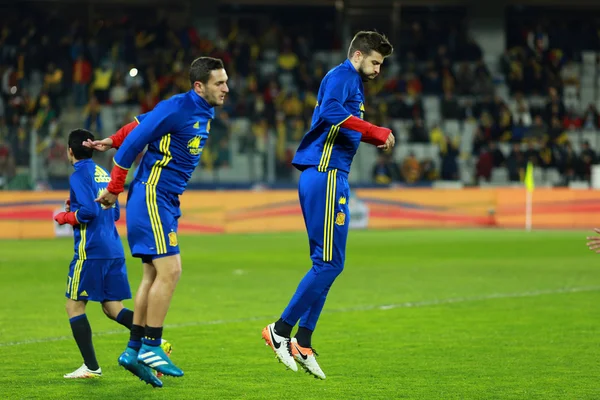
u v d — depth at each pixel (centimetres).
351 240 7450
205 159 8806
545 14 12331
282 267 5391
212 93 2239
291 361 2261
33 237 7850
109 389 2288
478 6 11756
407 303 3903
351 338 3048
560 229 8856
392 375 2464
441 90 10806
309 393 2252
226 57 10500
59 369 2536
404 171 9288
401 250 6550
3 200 7806
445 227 8981
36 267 5409
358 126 2202
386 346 2897
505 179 9625
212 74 2228
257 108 9975
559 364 2602
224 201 8419
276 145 8975
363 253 6319
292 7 11919
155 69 10281
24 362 2633
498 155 9675
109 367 2562
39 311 3659
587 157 9594
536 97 11000
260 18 11975
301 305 2250
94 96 9594
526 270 5241
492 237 7775
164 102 2225
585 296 4122
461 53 11212
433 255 6169
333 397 2208
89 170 2403
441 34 11412
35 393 2239
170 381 2386
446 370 2525
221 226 8394
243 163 8869
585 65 11544
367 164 9706
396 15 12044
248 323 3369
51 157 8306
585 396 2214
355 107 2286
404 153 9831
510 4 12044
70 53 10125
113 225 2453
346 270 5231
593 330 3198
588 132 10450
